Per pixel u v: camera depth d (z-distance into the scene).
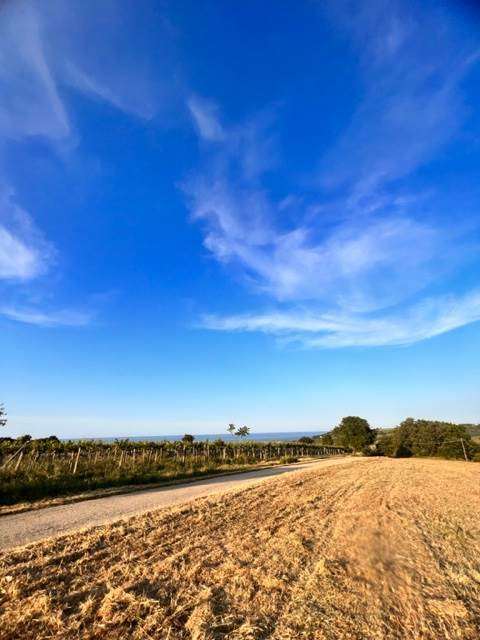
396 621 5.09
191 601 5.41
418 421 69.69
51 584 5.79
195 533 8.96
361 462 43.22
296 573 6.70
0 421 19.47
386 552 8.18
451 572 7.04
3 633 4.46
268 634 4.63
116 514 10.88
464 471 32.91
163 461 29.81
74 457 29.16
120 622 4.75
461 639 4.71
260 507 12.65
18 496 13.20
